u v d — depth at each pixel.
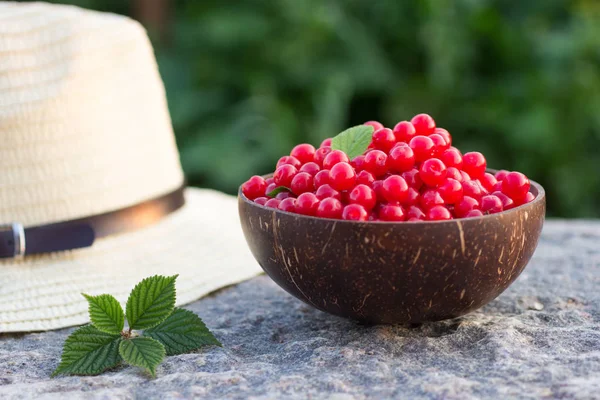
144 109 0.84
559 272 0.79
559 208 1.27
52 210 0.79
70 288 0.75
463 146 1.28
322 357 0.66
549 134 1.23
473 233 0.63
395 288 0.64
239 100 1.29
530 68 1.31
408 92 1.30
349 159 0.67
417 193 0.65
